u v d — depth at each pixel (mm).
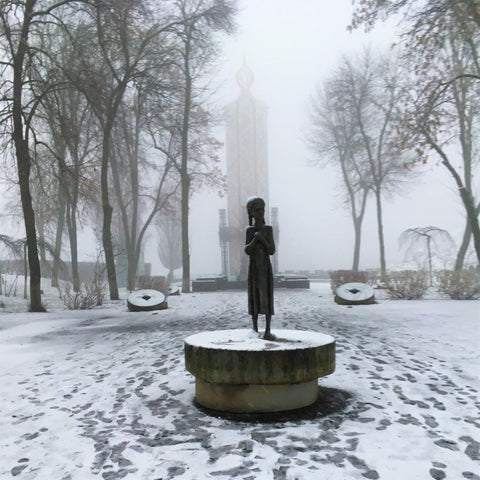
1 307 17594
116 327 11875
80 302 18141
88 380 6453
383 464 3582
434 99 17453
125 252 30156
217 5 24078
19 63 16531
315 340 5438
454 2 14789
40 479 3479
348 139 31703
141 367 7086
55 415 4992
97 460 3795
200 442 4129
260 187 46031
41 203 26188
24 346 9312
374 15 16562
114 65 23734
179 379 6312
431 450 3838
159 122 27188
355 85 29891
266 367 4770
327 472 3457
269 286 5785
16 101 16391
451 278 18234
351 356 7375
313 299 20000
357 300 16391
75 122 22469
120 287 34250
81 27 20094
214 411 5016
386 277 19297
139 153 32219
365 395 5434
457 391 5527
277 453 3830
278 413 4875
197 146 30906
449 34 17422
